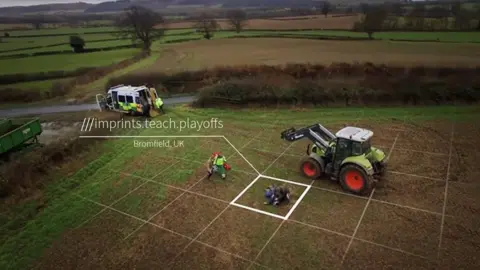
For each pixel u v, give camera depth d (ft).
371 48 154.81
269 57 151.02
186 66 143.43
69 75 146.10
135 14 209.56
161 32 217.36
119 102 90.07
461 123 73.87
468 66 105.60
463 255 36.76
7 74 142.00
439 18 193.47
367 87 91.45
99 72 142.61
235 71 123.85
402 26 188.75
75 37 202.39
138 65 157.17
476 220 42.24
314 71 114.21
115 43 225.35
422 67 105.91
